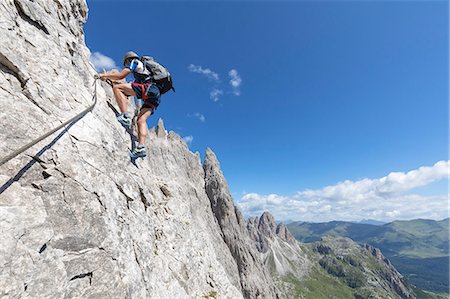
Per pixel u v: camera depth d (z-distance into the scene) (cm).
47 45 1001
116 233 940
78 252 765
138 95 1279
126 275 914
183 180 9225
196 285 1802
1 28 794
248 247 11269
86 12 1484
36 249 644
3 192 639
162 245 1620
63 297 680
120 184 1116
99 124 1110
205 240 2416
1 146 680
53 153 808
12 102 757
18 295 575
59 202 763
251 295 9544
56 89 948
